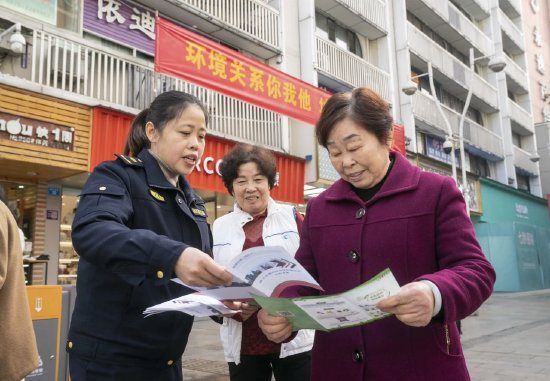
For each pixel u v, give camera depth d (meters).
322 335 1.67
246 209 2.78
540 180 25.39
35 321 3.34
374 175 1.62
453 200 1.53
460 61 19.39
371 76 13.96
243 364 2.54
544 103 27.23
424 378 1.45
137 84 8.14
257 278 1.34
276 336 1.54
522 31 25.48
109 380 1.54
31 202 8.08
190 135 1.78
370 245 1.56
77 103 7.18
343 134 1.57
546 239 20.09
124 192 1.59
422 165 15.04
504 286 16.97
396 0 15.91
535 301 13.35
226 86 8.22
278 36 11.50
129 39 8.75
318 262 1.71
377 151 1.59
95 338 1.56
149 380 1.61
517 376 4.66
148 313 1.42
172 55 7.38
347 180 1.66
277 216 2.76
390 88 14.64
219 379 4.70
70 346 1.61
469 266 1.41
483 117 21.81
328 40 12.50
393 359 1.48
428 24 18.20
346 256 1.61
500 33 22.33
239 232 2.73
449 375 1.47
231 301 1.59
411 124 14.90
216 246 2.76
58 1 7.74
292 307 1.26
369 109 1.56
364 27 14.53
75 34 7.77
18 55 7.02
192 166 1.81
